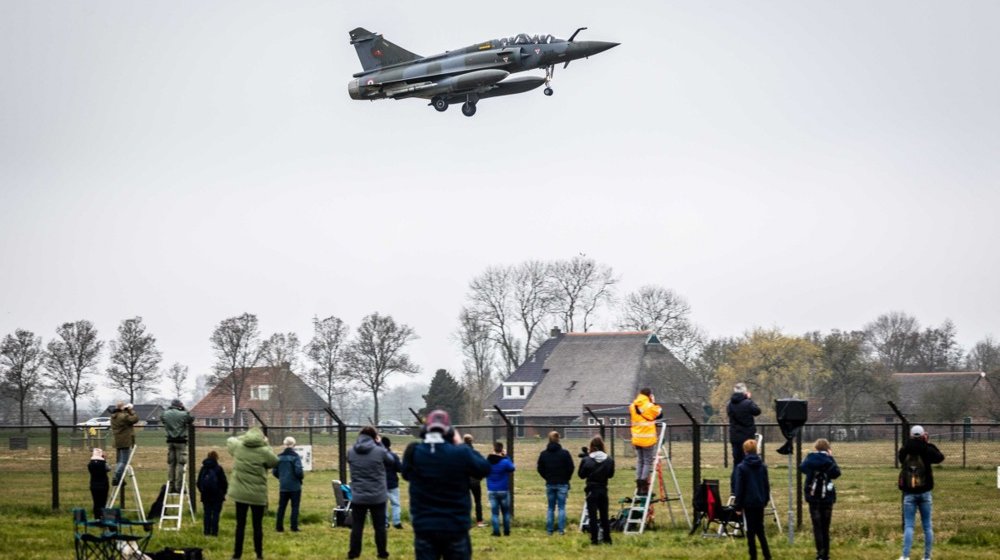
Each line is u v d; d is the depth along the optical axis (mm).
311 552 46875
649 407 55906
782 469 98500
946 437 178625
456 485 30188
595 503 49062
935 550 46656
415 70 141750
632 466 105938
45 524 56344
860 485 79875
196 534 52438
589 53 137750
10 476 89750
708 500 51656
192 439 61531
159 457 117125
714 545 48562
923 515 42812
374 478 43969
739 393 51562
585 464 49281
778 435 148750
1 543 48875
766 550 43281
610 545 48594
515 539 51406
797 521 54594
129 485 78938
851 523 56375
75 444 149625
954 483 81125
